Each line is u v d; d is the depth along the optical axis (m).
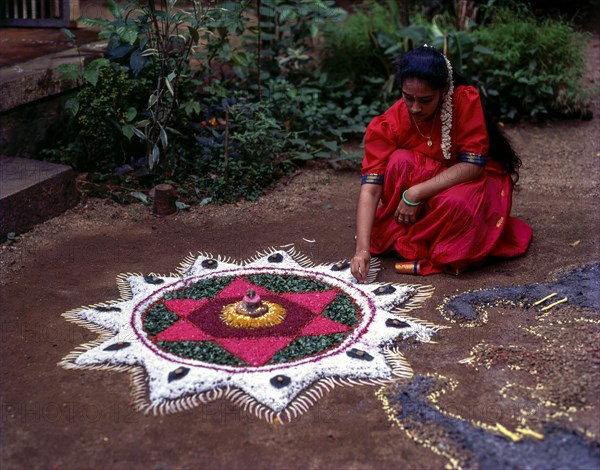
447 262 3.98
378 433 2.77
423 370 3.17
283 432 2.78
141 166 5.45
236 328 3.42
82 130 5.34
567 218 4.82
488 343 3.37
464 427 2.77
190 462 2.62
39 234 4.55
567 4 9.74
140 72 5.46
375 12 7.58
